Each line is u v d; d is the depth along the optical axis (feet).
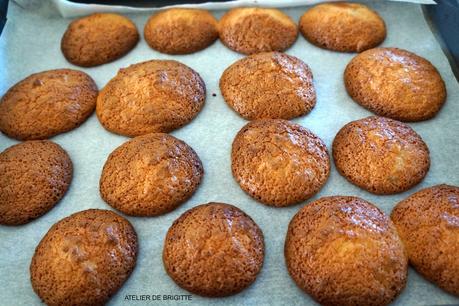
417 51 1.15
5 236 0.90
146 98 1.03
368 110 1.06
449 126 1.02
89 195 0.95
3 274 0.85
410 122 1.03
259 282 0.82
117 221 0.87
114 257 0.82
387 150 0.93
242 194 0.94
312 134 0.98
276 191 0.91
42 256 0.83
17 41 1.20
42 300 0.81
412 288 0.80
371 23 1.17
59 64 1.17
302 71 1.08
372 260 0.78
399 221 0.86
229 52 1.18
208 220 0.84
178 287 0.82
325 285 0.78
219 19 1.25
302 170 0.92
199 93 1.07
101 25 1.18
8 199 0.91
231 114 1.06
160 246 0.87
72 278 0.79
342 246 0.79
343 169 0.95
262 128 0.97
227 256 0.80
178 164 0.93
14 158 0.95
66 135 1.04
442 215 0.82
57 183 0.94
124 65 1.16
